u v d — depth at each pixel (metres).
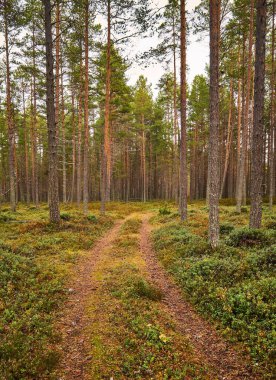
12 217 21.17
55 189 16.23
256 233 10.71
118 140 48.38
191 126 43.78
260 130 11.20
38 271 9.39
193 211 24.22
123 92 24.94
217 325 6.48
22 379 4.74
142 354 5.43
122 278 9.26
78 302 7.83
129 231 17.73
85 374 5.03
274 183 40.16
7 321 6.32
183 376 4.94
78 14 18.38
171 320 6.77
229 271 8.32
